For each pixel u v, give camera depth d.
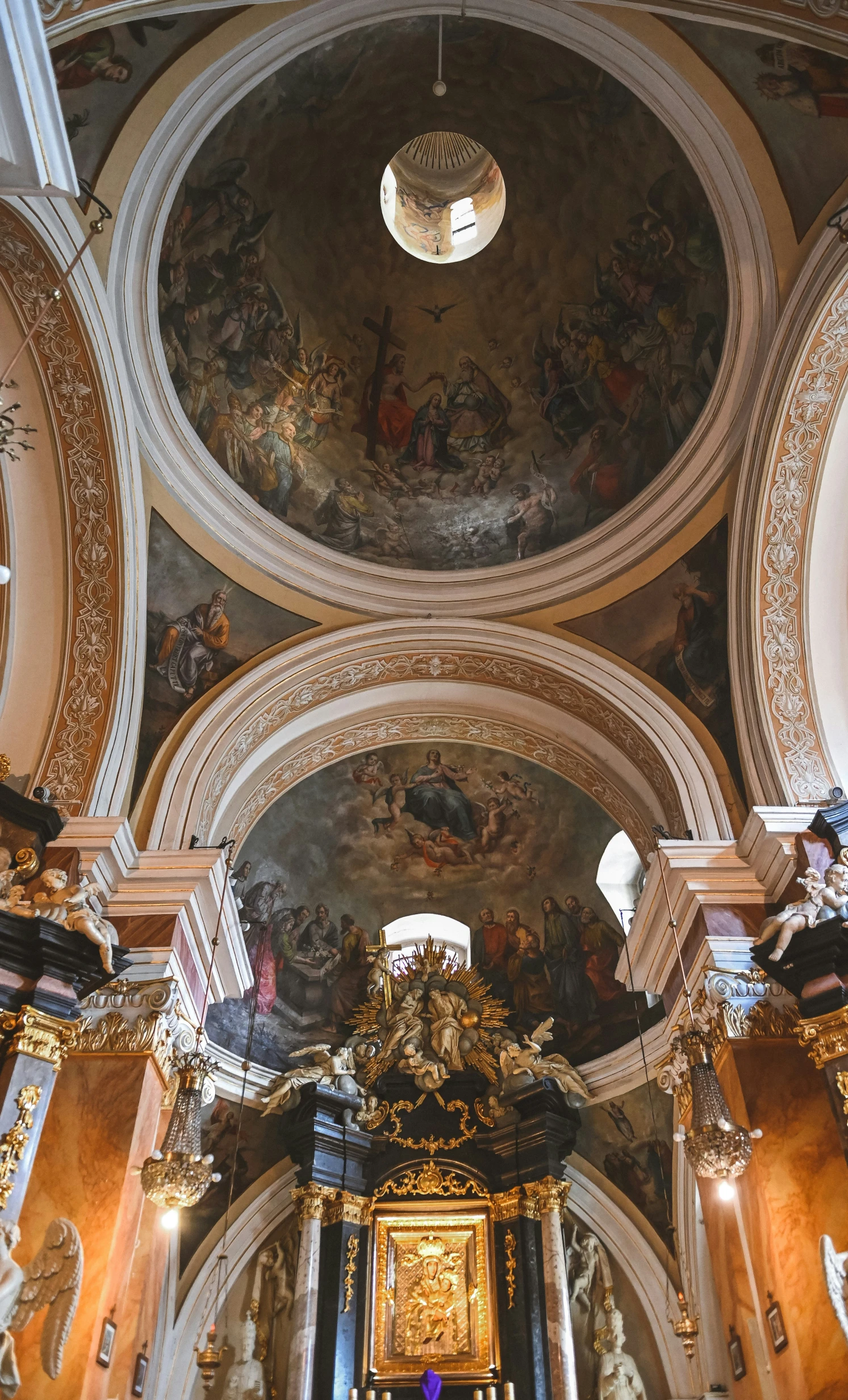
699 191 10.79
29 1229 8.48
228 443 12.58
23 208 8.88
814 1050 8.55
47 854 9.84
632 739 12.32
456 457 13.92
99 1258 8.30
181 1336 13.45
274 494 13.11
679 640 12.28
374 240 13.21
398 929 17.03
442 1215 14.62
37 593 10.95
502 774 15.44
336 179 12.59
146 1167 8.44
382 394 13.80
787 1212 8.55
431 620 13.41
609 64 10.30
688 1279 13.80
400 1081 15.59
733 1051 9.36
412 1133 15.21
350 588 13.48
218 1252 14.09
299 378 13.20
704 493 11.98
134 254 10.41
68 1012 8.39
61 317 9.84
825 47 7.36
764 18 7.39
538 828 15.92
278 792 13.69
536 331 13.31
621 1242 14.43
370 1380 13.44
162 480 11.82
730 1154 8.23
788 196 10.02
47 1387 7.68
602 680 12.50
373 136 12.39
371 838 16.17
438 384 13.87
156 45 9.20
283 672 12.76
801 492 10.94
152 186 10.16
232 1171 14.57
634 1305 14.06
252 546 12.82
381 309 13.52
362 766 15.29
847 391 10.45
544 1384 13.00
